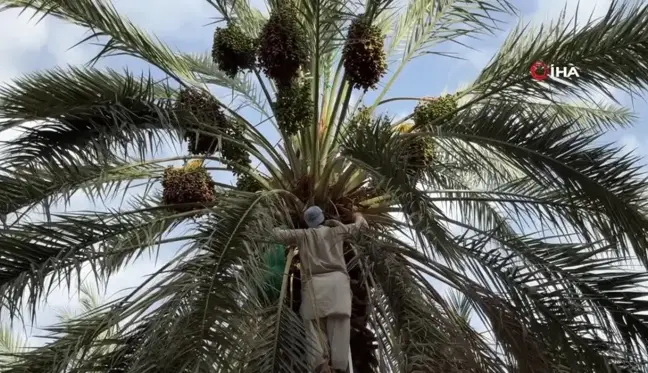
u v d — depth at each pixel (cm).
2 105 686
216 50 779
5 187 686
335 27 772
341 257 704
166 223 748
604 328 666
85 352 647
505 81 804
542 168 707
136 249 716
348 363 679
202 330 560
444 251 630
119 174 851
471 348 701
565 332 662
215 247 609
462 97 897
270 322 631
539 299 665
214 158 784
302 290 697
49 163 661
